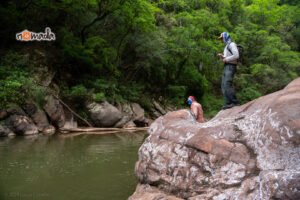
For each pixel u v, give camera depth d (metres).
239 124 4.73
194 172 4.70
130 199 5.10
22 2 20.33
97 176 7.13
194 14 30.33
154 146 5.54
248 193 3.97
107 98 19.44
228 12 35.88
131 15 21.06
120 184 6.54
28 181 6.61
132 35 23.50
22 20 19.98
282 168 3.79
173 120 5.97
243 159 4.26
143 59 24.17
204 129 4.98
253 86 33.75
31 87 15.54
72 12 20.58
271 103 4.36
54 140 12.67
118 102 19.80
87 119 17.88
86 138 13.67
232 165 4.32
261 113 4.43
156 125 6.07
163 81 26.34
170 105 25.58
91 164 8.33
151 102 23.80
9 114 13.94
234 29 34.62
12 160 8.53
